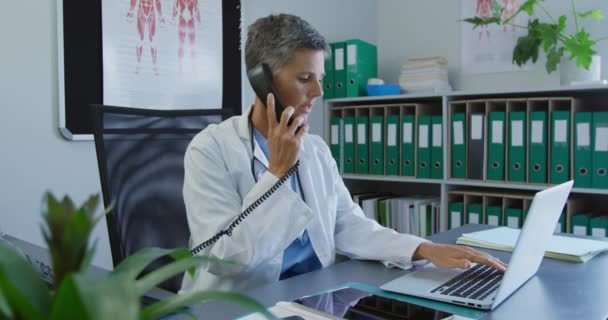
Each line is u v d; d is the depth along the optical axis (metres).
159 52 2.27
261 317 0.76
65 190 2.03
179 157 1.38
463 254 1.07
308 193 1.28
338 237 1.32
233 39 2.56
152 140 1.33
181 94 2.36
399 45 3.23
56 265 0.32
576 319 0.78
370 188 3.23
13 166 1.88
